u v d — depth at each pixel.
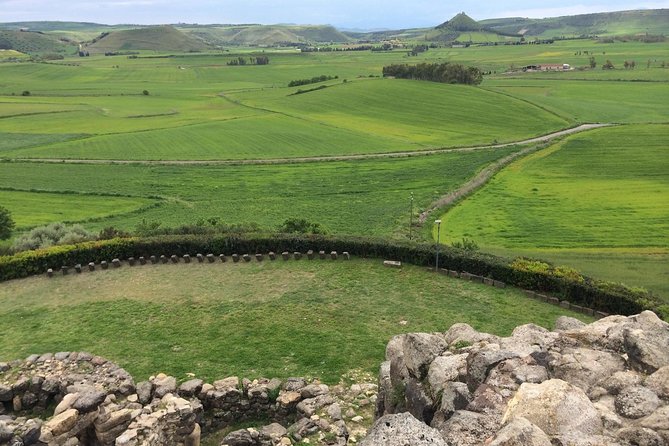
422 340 13.31
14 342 26.27
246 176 83.88
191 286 33.50
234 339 26.17
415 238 51.47
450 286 33.38
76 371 20.22
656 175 78.44
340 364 23.52
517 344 12.41
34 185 75.31
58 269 36.22
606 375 10.82
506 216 61.28
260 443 17.34
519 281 32.97
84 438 16.72
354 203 68.50
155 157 97.00
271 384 20.47
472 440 8.96
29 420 15.62
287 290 32.66
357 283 33.72
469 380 11.27
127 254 37.78
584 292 30.42
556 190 72.31
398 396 13.16
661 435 8.48
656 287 39.59
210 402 19.84
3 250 39.09
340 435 17.30
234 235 39.06
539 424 8.89
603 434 8.82
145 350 25.09
